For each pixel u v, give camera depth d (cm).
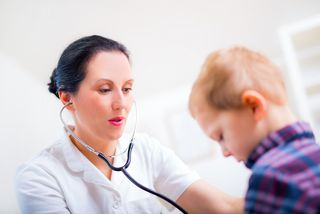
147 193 100
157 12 242
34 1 223
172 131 238
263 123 63
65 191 92
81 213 90
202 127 69
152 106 244
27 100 210
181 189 100
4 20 217
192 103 71
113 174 97
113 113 89
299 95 197
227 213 88
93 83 87
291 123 63
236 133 64
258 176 56
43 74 220
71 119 111
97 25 240
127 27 244
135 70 247
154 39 246
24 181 93
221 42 241
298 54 211
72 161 96
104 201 93
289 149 59
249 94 61
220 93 64
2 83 205
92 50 89
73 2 231
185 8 240
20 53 218
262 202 54
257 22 235
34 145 204
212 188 97
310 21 200
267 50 234
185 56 245
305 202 51
